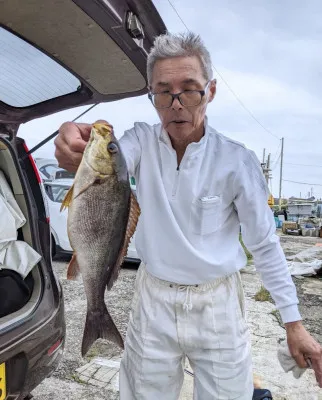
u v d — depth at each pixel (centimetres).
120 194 155
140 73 218
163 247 173
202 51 154
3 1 168
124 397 191
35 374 219
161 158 173
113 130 153
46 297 244
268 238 177
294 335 179
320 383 177
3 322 210
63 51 206
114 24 174
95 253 157
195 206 169
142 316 183
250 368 185
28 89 250
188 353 182
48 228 269
